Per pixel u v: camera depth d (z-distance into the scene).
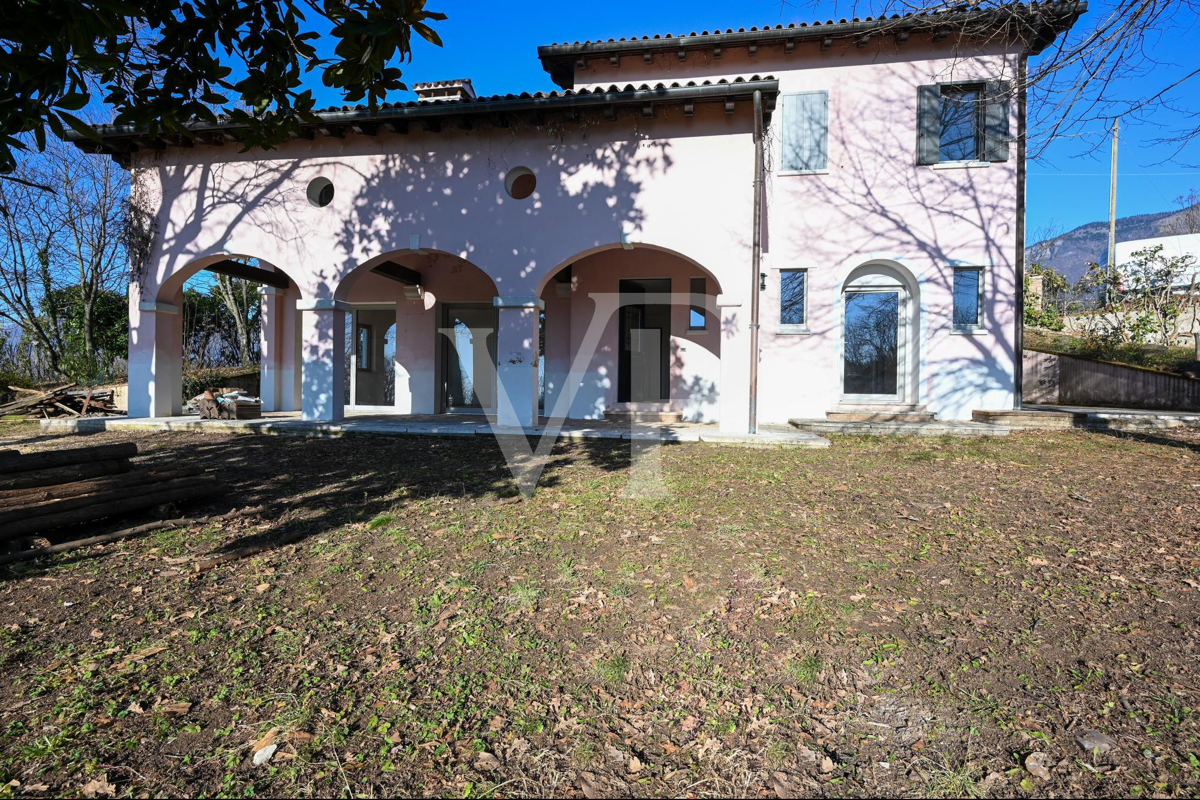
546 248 10.03
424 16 3.73
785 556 4.22
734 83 8.84
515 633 3.16
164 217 10.94
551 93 9.29
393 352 13.87
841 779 2.14
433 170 10.28
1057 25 9.09
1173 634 3.09
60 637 3.10
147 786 2.09
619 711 2.53
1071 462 7.30
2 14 2.85
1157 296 16.98
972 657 2.91
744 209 9.52
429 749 2.29
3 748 2.26
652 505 5.57
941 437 9.28
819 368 11.20
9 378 16.22
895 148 10.99
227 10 3.67
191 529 4.90
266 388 13.95
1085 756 2.23
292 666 2.84
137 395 11.09
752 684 2.71
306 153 10.55
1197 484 6.04
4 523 4.07
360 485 6.45
